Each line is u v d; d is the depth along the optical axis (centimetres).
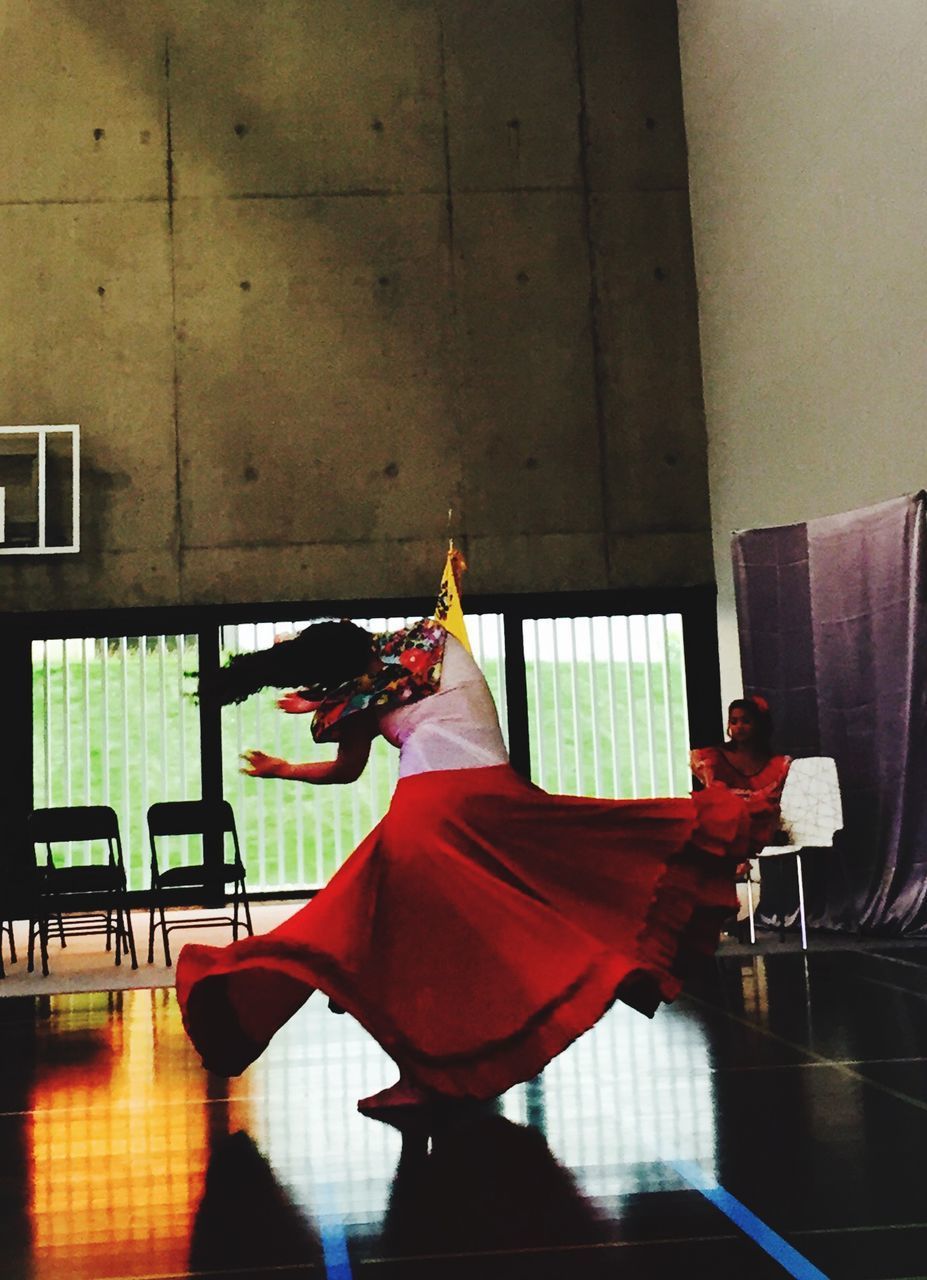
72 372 878
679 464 905
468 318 902
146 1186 243
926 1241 195
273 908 878
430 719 286
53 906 652
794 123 744
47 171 891
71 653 893
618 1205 219
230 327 888
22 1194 240
